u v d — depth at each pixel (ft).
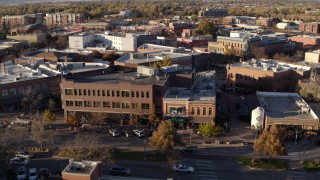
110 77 467.93
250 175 317.22
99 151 326.03
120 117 432.66
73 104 437.17
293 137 388.16
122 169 314.14
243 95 546.67
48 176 307.99
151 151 359.87
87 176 244.63
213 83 497.46
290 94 484.74
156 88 421.59
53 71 539.29
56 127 421.18
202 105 410.52
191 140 385.09
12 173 311.27
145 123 428.15
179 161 340.18
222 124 423.23
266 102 460.55
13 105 485.97
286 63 602.44
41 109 486.38
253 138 392.06
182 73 479.82
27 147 366.02
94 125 425.69
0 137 336.49
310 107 442.50
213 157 349.00
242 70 565.12
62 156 345.10
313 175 317.42
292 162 340.18
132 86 421.59
